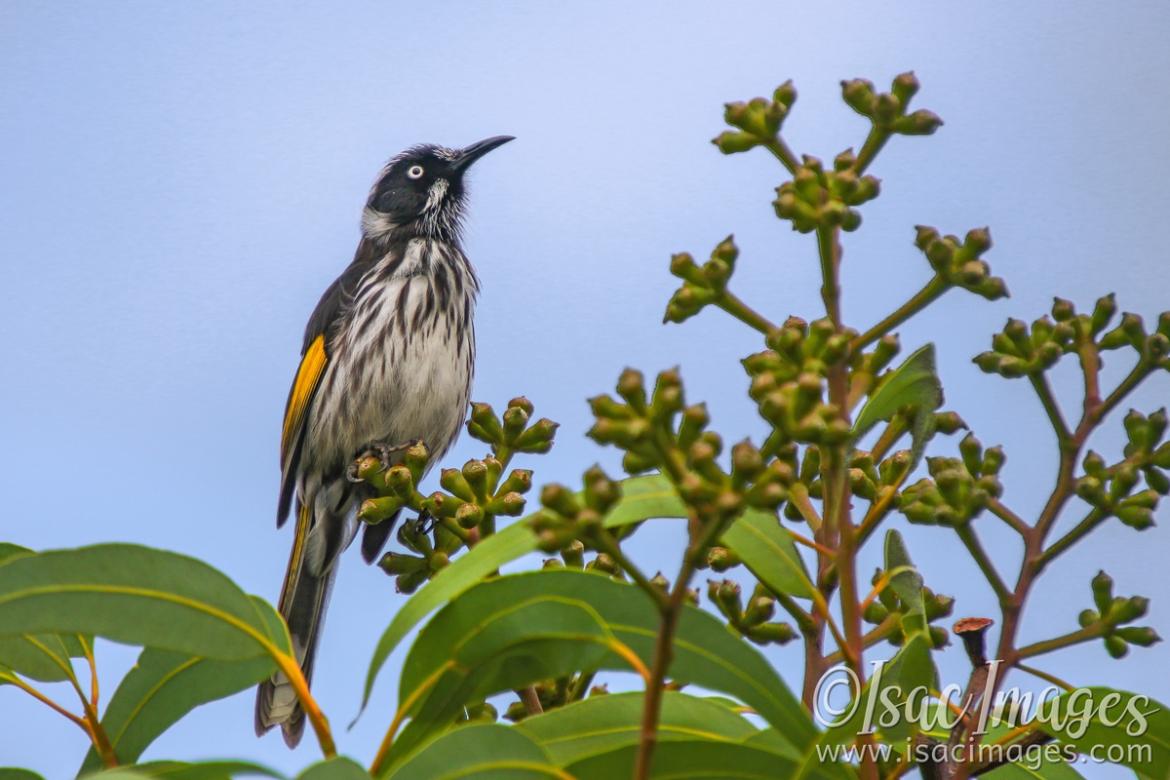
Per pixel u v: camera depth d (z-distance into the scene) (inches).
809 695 191.2
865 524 183.6
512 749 162.6
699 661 169.2
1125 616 183.2
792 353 175.5
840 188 185.5
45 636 197.8
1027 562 188.7
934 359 192.7
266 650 173.3
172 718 195.3
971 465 195.0
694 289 189.9
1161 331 195.6
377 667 165.6
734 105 195.5
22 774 187.6
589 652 171.2
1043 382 196.7
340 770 144.1
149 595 171.6
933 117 189.3
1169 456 192.4
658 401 134.3
